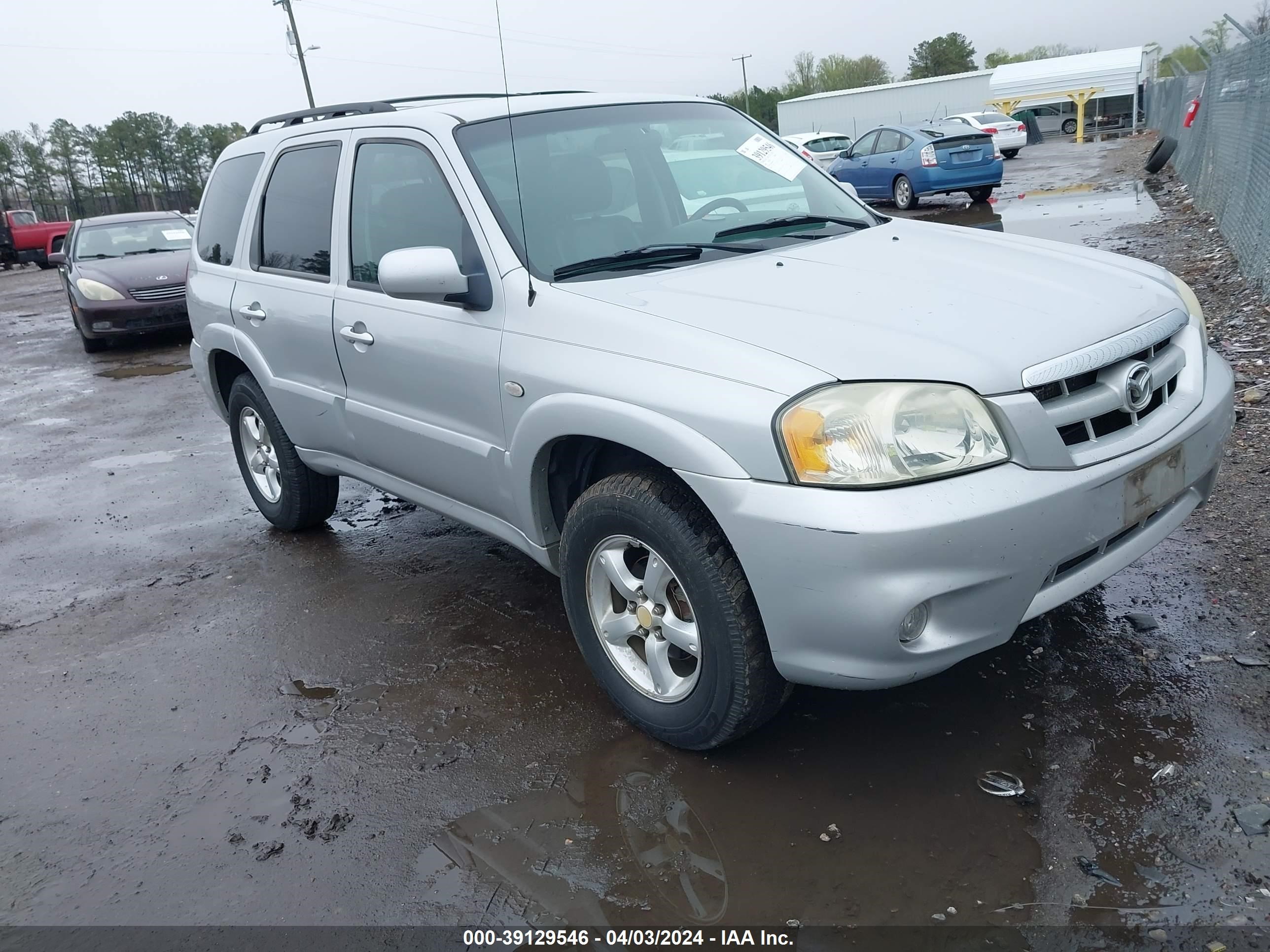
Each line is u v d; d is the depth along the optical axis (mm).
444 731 3100
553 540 3195
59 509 5926
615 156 3525
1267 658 2914
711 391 2445
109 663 3834
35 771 3139
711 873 2367
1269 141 7086
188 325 12219
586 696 3217
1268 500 3879
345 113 4133
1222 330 6254
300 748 3098
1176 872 2195
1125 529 2541
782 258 3143
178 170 88562
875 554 2225
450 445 3375
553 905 2330
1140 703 2799
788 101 46375
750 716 2611
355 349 3707
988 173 16516
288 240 4219
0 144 80188
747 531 2363
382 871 2512
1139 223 11305
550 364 2857
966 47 92188
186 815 2830
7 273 31109
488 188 3254
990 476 2316
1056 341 2508
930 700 2936
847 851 2379
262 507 5051
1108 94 36125
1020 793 2500
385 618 3939
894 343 2436
